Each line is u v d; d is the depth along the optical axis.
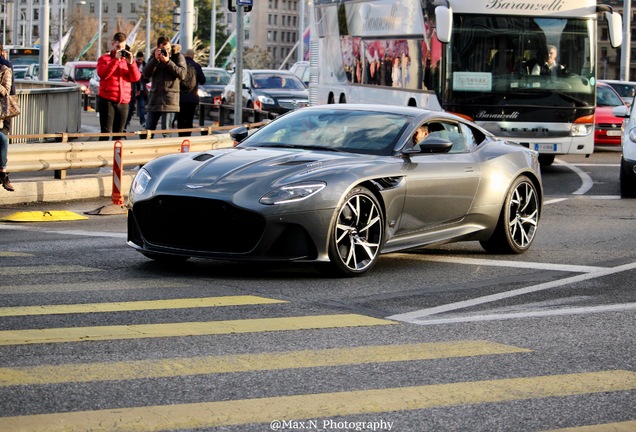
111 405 6.64
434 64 26.33
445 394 7.12
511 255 14.02
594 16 26.11
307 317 9.58
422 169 12.62
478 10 25.75
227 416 6.48
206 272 11.94
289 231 11.32
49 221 16.81
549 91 25.92
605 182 24.50
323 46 37.25
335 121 13.08
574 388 7.38
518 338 8.97
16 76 77.88
